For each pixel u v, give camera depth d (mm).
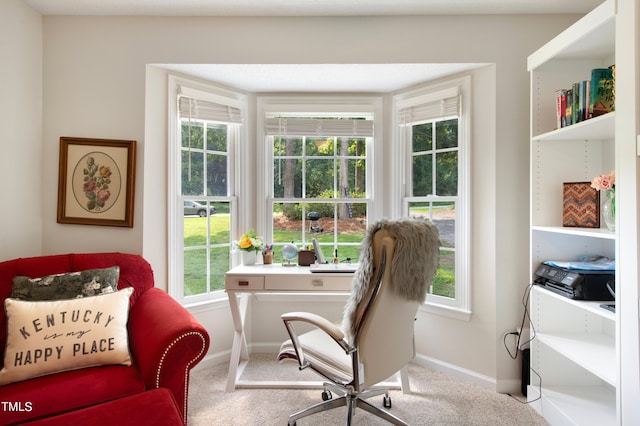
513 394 2076
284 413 1855
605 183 1490
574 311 1918
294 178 2754
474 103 2244
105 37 2191
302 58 2215
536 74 1879
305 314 1555
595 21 1422
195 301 2434
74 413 1138
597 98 1531
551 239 1888
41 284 1625
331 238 2756
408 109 2549
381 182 2678
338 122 2672
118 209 2164
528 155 2123
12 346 1390
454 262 2346
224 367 2422
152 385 1403
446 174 2402
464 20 2174
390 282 1432
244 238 2447
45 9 2121
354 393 1626
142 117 2188
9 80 1970
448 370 2307
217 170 2594
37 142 2145
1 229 1938
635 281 1247
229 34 2219
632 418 1262
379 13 2172
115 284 1779
